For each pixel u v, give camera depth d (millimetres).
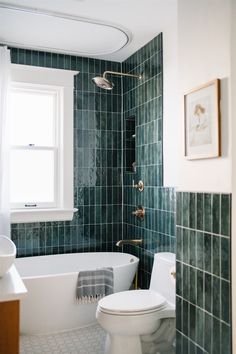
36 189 3402
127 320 2088
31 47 3234
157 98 3006
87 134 3537
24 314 2643
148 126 3166
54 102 3475
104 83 2967
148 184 3166
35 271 3227
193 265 1869
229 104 1629
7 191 2996
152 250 3094
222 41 1678
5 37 2994
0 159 2969
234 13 1631
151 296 2361
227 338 1609
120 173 3682
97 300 2807
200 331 1797
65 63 3441
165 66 2881
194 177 1884
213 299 1707
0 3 2398
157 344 2369
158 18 2668
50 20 2668
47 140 3463
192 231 1885
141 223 3299
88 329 2824
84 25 2764
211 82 1727
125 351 2193
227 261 1621
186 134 1945
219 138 1676
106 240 3613
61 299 2732
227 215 1628
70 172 3430
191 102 1902
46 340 2629
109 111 3637
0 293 1520
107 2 2406
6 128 3010
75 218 3482
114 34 2951
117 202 3670
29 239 3291
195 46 1884
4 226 2986
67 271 3357
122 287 2979
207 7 1782
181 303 1972
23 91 3344
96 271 2828
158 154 2996
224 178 1658
